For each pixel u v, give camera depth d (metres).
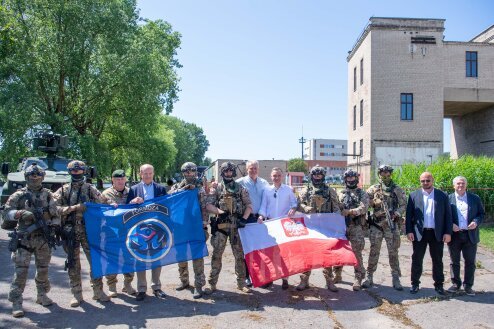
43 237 5.97
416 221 6.88
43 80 25.75
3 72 23.20
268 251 6.86
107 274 6.24
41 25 25.11
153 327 5.34
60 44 25.25
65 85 28.58
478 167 16.36
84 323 5.45
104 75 26.36
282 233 7.05
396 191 7.14
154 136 38.88
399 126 34.22
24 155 23.56
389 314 5.88
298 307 6.15
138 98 27.64
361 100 37.34
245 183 7.48
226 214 6.86
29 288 6.88
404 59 34.47
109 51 26.45
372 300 6.50
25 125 23.17
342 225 7.17
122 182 6.96
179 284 7.36
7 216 5.73
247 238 6.93
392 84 34.28
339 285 7.38
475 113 40.72
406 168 17.61
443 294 6.81
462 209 6.96
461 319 5.71
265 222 7.15
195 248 6.70
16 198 5.89
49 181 13.55
